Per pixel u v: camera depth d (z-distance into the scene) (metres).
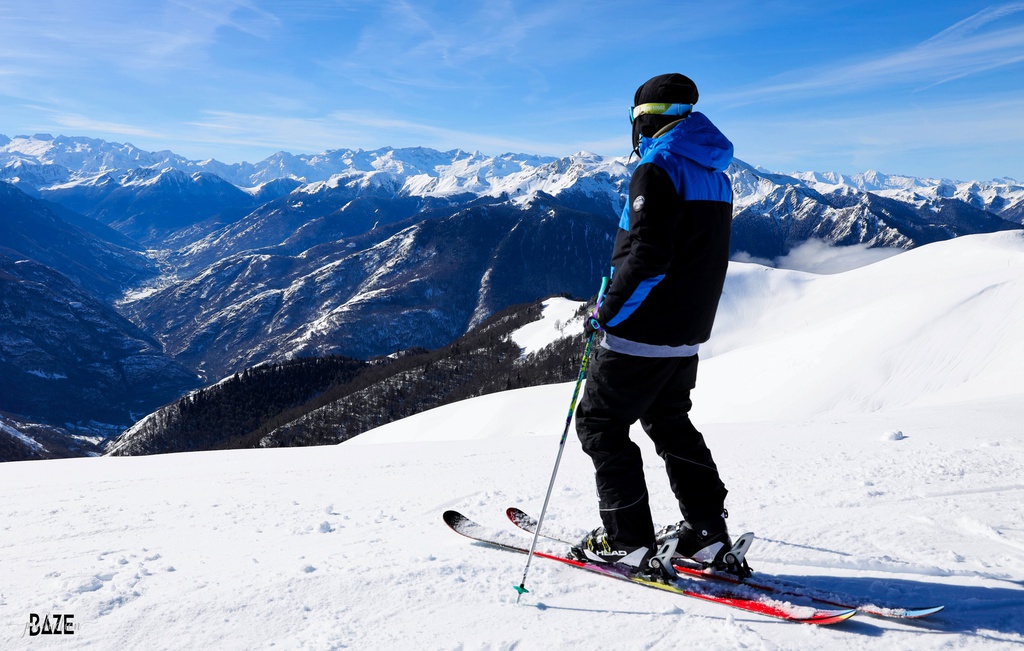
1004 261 76.00
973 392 24.67
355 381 132.25
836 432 6.18
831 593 2.08
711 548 2.28
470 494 4.10
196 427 135.75
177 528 3.41
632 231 2.04
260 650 1.76
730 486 3.95
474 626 1.90
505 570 2.37
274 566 2.54
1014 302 35.78
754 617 1.95
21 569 2.63
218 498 4.23
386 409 110.31
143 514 3.76
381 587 2.18
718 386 43.34
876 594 2.13
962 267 80.88
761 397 38.66
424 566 2.38
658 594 2.15
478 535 2.81
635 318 2.11
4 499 4.28
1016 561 2.44
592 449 2.31
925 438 5.39
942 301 39.34
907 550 2.60
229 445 112.94
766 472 4.32
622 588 2.21
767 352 46.09
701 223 2.06
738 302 87.75
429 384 118.50
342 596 2.11
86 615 2.00
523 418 46.97
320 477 4.99
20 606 2.10
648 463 4.91
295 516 3.65
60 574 2.53
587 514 3.38
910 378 32.78
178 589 2.24
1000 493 3.47
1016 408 7.21
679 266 2.08
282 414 126.19
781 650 1.72
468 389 109.69
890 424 6.57
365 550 2.78
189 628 1.89
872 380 34.72
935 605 2.01
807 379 37.59
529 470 4.96
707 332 2.23
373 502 3.97
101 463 6.68
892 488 3.68
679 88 2.11
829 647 1.74
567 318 133.25
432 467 5.26
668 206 2.01
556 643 1.79
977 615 1.93
